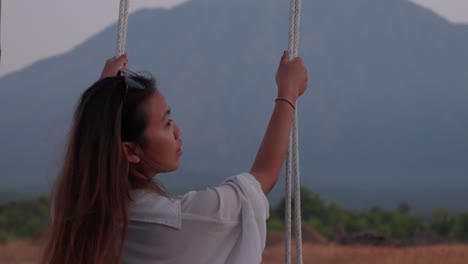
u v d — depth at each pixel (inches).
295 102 90.6
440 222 1913.1
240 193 81.0
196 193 81.5
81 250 79.6
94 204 79.9
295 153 106.0
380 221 1988.2
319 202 1977.1
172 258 80.0
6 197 3580.2
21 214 1524.4
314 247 956.6
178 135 86.7
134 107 82.0
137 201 81.4
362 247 981.8
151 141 82.9
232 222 80.3
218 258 79.9
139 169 83.7
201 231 79.7
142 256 80.7
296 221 106.0
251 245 79.1
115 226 79.4
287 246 105.1
